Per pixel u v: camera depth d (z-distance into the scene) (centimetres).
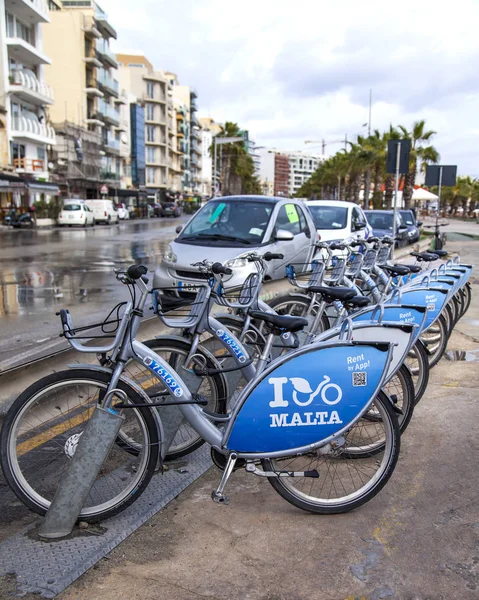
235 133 9438
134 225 4616
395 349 324
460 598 265
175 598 262
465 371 621
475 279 1393
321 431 317
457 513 337
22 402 307
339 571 282
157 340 381
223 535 312
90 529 312
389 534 315
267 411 316
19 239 2741
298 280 660
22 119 4309
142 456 320
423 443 434
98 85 6794
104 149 6925
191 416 327
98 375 313
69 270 1524
